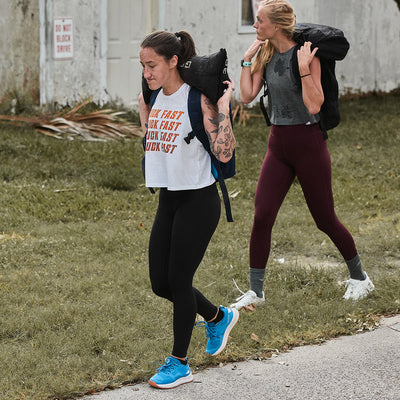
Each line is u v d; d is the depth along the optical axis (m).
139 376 13.24
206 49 43.22
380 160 33.28
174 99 12.55
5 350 14.20
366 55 49.09
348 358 14.14
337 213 25.72
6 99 38.00
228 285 18.25
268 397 12.62
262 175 16.56
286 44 15.53
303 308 16.61
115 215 24.83
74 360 13.72
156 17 41.91
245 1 44.06
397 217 24.70
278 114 16.09
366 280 17.52
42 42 38.09
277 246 22.02
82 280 18.16
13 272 18.66
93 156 32.25
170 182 12.64
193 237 12.73
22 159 31.09
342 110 44.03
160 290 13.36
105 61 40.25
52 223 23.86
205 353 14.20
